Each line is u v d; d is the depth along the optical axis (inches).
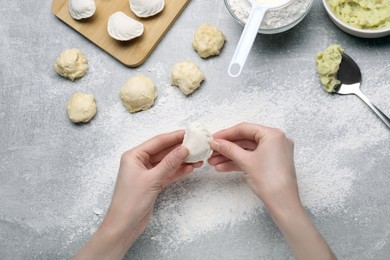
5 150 35.7
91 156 35.2
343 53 34.0
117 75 35.5
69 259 34.5
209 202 34.0
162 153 33.0
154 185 30.4
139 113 35.1
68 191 35.0
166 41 35.5
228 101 34.8
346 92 33.8
